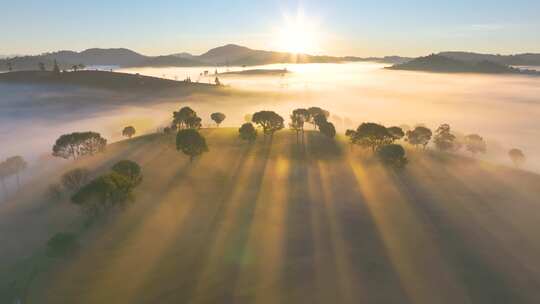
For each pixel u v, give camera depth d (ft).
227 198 285.23
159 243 216.54
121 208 251.80
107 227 234.58
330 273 178.50
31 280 186.70
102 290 175.11
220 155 395.96
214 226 236.43
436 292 165.48
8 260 208.85
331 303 156.66
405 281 173.37
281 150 418.31
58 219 251.60
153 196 284.82
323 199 284.20
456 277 177.99
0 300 174.29
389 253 199.93
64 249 196.75
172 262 195.11
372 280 172.96
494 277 179.42
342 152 419.33
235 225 237.45
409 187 316.19
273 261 191.52
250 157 391.45
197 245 211.41
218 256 198.59
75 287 178.60
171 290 171.12
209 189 303.27
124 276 184.85
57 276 188.14
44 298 172.45
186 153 365.81
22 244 224.74
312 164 375.04
